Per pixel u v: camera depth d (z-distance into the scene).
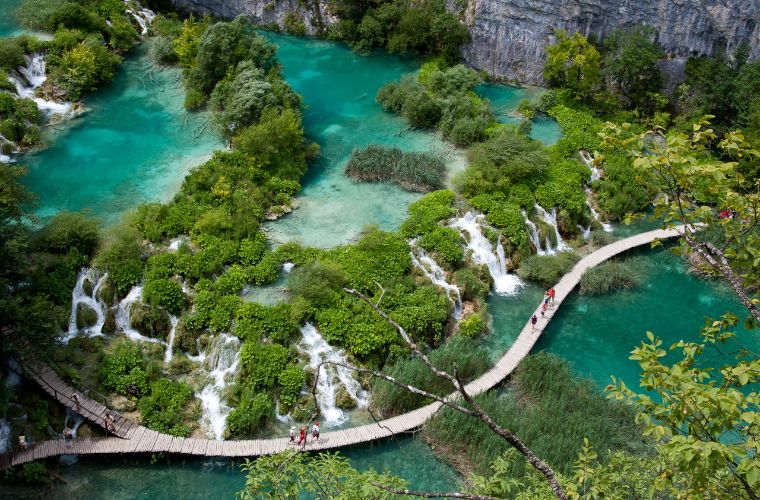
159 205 47.69
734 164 17.56
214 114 58.84
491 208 51.69
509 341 45.28
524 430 37.00
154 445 36.19
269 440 37.28
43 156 54.44
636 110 65.25
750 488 14.70
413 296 44.66
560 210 54.28
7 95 56.47
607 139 19.58
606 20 66.94
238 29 61.66
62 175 52.50
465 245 49.66
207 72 61.53
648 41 64.56
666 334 46.31
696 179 20.75
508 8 69.00
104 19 69.38
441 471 36.34
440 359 41.59
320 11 77.75
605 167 59.00
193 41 66.62
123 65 67.50
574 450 35.56
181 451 36.12
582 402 39.62
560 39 66.38
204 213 47.72
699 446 13.41
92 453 35.50
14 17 67.12
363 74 71.81
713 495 15.62
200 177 50.34
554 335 46.12
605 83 67.38
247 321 41.03
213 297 42.22
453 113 61.62
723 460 13.30
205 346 41.00
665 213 19.36
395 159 55.97
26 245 38.12
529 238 52.03
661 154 17.89
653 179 18.97
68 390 37.56
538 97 66.38
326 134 61.31
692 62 65.69
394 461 36.88
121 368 39.00
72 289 41.69
